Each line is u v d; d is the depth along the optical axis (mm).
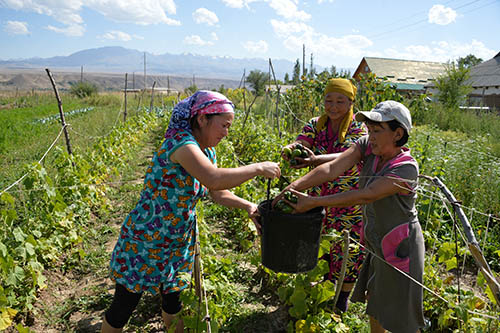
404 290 2395
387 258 2414
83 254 4262
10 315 2975
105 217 5734
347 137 3262
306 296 3164
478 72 33094
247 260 4180
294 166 3107
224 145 8945
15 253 3432
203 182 2238
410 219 2393
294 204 2373
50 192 4242
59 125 17875
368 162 2557
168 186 2334
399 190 2283
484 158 7473
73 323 3293
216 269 3635
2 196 3564
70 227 4496
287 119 13562
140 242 2408
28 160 9922
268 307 3572
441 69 41844
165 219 2375
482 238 5090
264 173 2357
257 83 59812
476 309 3086
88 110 28406
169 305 2730
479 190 5957
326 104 3246
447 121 15219
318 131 3428
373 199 2291
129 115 23859
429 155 7203
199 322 2623
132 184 7781
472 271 4535
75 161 6059
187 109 2295
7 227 3570
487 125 14000
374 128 2309
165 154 2299
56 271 4055
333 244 3311
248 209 2721
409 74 39969
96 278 4043
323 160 3068
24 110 27500
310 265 2451
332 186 3277
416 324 2463
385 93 10094
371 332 2729
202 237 3838
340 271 3328
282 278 3584
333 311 3176
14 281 3193
